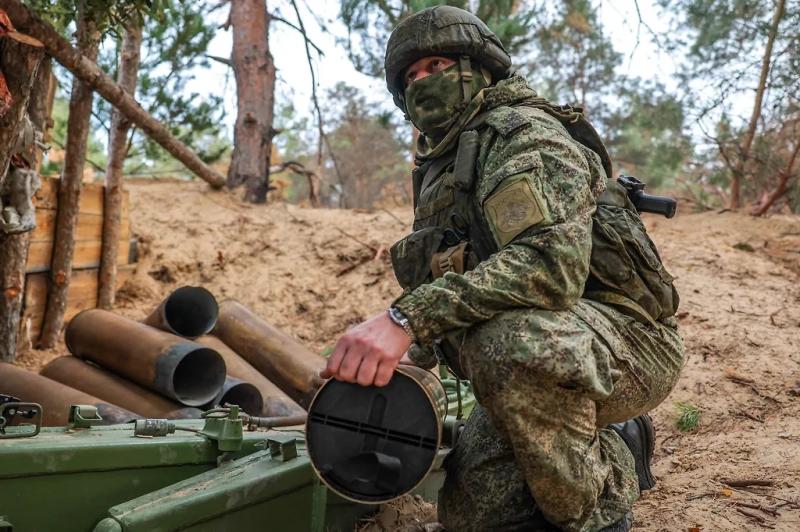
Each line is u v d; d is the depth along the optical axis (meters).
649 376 2.17
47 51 3.92
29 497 1.87
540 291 1.93
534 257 1.93
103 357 3.28
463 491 2.21
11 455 1.83
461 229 2.22
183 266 6.25
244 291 6.08
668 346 2.23
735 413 3.86
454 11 2.34
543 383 1.93
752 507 2.67
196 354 3.28
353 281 6.14
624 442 2.37
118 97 4.89
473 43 2.30
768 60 8.96
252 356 3.86
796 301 5.25
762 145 9.16
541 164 2.01
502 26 7.01
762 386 4.11
